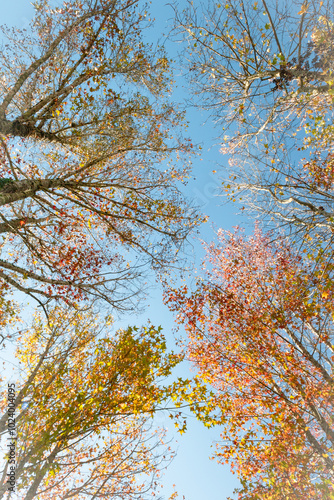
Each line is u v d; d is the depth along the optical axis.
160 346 7.77
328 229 7.07
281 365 9.08
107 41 9.34
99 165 10.38
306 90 7.39
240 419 8.75
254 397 9.09
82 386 7.11
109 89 9.58
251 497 7.82
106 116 9.80
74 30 9.27
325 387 7.61
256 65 7.99
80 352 8.61
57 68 9.95
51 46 9.10
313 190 6.98
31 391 6.88
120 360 7.48
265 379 9.09
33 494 5.61
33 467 5.57
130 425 8.23
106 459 7.66
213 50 8.30
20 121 8.83
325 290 6.86
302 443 7.72
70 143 10.29
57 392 7.02
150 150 10.07
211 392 7.32
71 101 9.49
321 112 8.52
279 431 7.72
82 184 7.92
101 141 10.28
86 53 9.04
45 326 9.00
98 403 6.54
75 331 8.13
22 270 6.32
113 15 8.95
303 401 7.95
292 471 7.39
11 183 6.94
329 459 6.99
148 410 6.86
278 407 8.26
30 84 10.13
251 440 8.03
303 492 7.34
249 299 10.77
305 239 6.74
